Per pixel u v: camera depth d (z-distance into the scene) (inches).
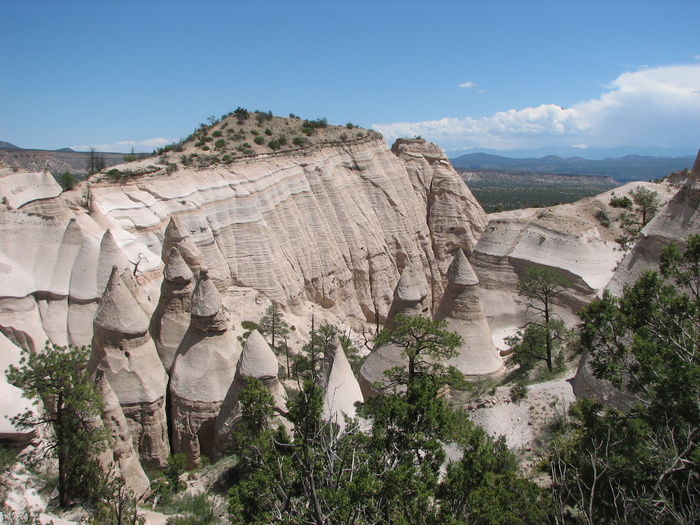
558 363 1069.8
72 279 1114.1
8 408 682.2
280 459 512.1
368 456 530.6
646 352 588.1
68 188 1501.0
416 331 844.6
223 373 908.0
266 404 729.6
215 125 2411.4
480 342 1095.6
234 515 499.8
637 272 993.5
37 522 532.4
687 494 481.4
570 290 1380.4
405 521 430.0
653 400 581.3
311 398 527.8
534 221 1518.2
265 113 2581.2
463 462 517.7
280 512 482.0
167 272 1004.6
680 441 527.2
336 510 441.7
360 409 774.5
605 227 1822.1
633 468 522.3
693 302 646.5
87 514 624.1
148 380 852.0
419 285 1047.0
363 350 1705.2
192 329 919.7
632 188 2026.3
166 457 872.3
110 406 714.2
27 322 1063.6
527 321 1407.5
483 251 1547.7
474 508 463.8
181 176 1691.7
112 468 679.1
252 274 1721.2
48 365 634.8
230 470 785.6
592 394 854.5
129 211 1488.7
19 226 1141.7
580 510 511.8
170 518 674.2
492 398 930.1
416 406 570.3
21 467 667.4
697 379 530.6
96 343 854.5
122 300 841.5
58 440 633.6
